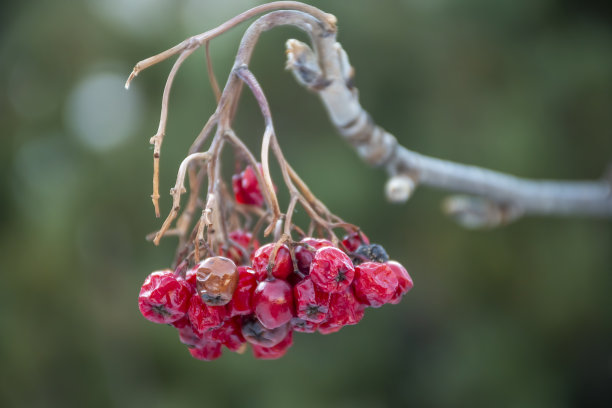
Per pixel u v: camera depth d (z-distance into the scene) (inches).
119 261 267.6
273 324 44.0
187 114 249.6
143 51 275.0
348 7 243.6
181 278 46.0
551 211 102.5
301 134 249.0
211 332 47.6
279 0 49.7
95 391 249.8
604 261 266.7
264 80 241.9
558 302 265.4
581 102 260.5
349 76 61.5
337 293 45.5
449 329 277.1
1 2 286.0
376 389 276.2
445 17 261.3
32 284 248.1
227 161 221.0
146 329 260.4
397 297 49.4
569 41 267.7
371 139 69.1
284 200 221.0
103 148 272.2
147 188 257.8
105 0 281.7
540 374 269.7
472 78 263.0
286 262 45.0
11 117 274.1
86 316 254.8
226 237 51.9
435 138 255.0
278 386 259.0
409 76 255.8
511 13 261.7
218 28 47.0
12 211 263.3
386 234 260.1
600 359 271.0
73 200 259.6
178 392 260.8
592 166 258.8
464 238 267.0
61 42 275.9
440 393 271.1
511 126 253.6
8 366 235.3
